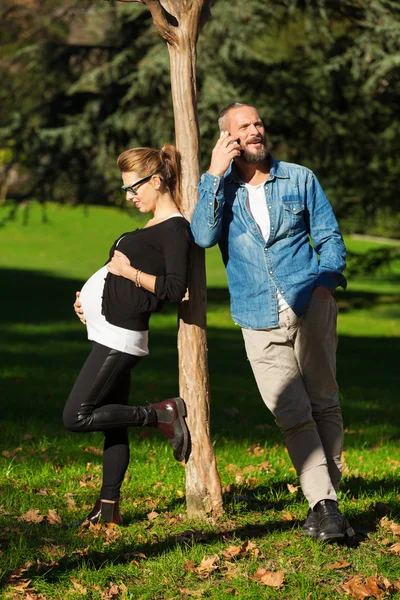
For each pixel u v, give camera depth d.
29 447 7.75
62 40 23.12
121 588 4.13
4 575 4.25
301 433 4.74
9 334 21.41
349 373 17.27
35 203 23.97
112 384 4.79
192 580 4.26
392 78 20.17
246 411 11.26
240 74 22.03
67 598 4.00
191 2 5.01
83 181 23.11
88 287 4.86
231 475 6.76
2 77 23.11
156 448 7.87
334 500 4.64
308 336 4.77
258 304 4.74
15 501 5.68
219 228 4.73
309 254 4.83
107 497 5.10
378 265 26.38
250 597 4.03
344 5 19.22
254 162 4.71
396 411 11.77
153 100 21.69
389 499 5.71
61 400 11.06
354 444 8.95
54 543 4.76
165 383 13.52
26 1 23.03
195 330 5.05
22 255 39.97
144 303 4.74
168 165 4.93
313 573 4.32
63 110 22.86
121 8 20.70
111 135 22.34
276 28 21.31
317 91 22.41
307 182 4.82
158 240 4.78
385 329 25.38
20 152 22.12
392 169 24.78
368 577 4.27
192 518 5.14
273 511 5.38
